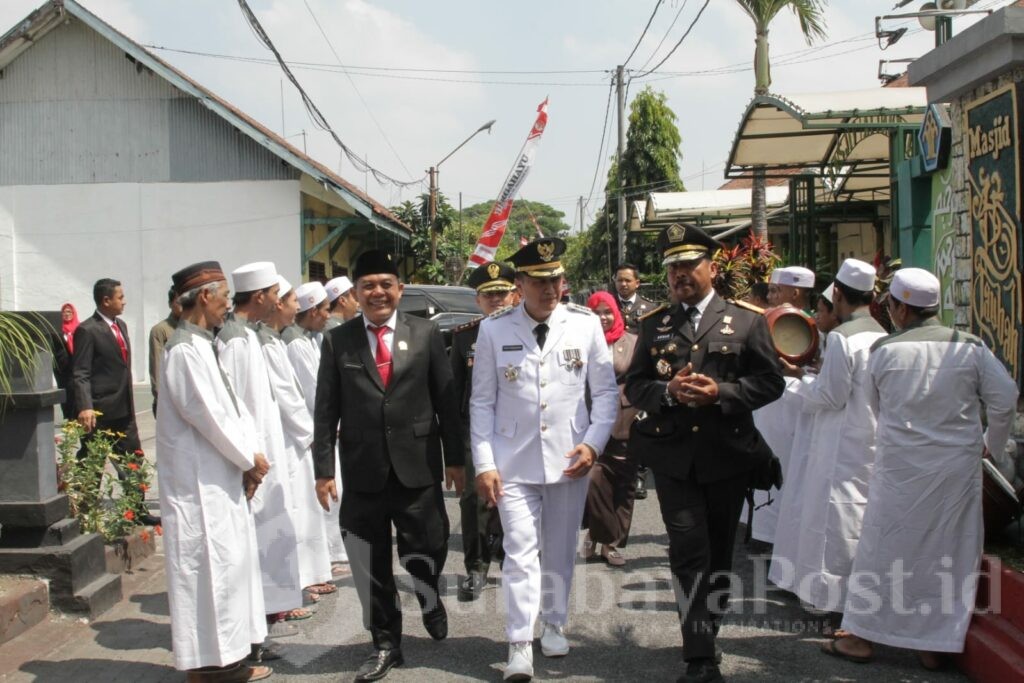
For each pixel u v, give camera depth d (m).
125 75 21.00
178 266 21.08
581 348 4.88
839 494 5.05
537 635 5.30
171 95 20.91
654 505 8.51
